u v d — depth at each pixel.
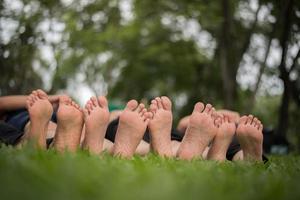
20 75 7.00
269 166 2.68
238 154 3.38
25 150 2.24
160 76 14.80
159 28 13.29
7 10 6.38
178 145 3.35
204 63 13.02
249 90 9.99
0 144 2.82
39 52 8.76
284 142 6.44
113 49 14.16
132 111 2.81
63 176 1.50
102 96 2.83
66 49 10.77
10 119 3.46
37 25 6.77
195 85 13.33
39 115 2.73
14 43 6.50
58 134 2.73
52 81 12.44
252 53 9.84
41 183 1.36
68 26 9.31
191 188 1.40
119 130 2.81
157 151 3.00
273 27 7.94
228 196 1.36
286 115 8.38
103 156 2.54
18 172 1.56
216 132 3.06
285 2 7.23
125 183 1.47
